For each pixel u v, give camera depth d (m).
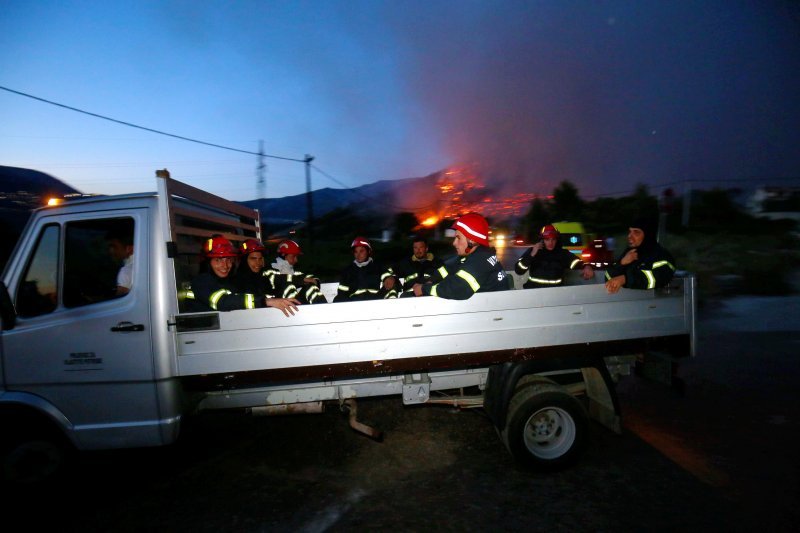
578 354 3.65
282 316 3.28
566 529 2.90
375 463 3.86
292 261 5.93
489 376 3.79
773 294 10.29
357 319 3.33
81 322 3.29
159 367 3.27
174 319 3.26
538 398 3.50
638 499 3.19
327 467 3.82
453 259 4.09
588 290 3.57
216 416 4.91
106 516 3.24
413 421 4.65
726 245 15.02
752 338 7.11
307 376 3.36
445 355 3.43
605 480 3.45
